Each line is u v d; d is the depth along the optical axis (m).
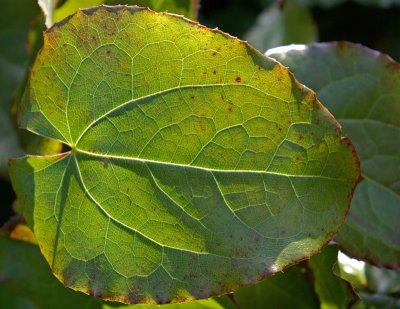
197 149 0.21
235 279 0.21
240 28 0.46
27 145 0.27
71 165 0.22
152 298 0.21
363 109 0.26
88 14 0.21
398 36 0.46
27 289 0.25
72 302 0.25
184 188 0.21
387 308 0.26
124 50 0.21
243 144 0.21
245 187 0.21
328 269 0.24
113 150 0.21
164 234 0.21
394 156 0.26
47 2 0.24
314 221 0.21
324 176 0.21
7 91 0.34
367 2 0.43
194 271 0.21
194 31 0.20
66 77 0.21
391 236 0.25
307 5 0.44
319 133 0.20
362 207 0.25
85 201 0.22
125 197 0.21
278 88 0.20
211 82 0.21
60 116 0.22
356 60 0.26
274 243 0.21
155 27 0.21
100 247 0.21
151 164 0.21
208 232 0.21
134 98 0.21
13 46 0.35
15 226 0.25
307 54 0.26
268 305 0.24
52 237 0.22
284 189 0.21
